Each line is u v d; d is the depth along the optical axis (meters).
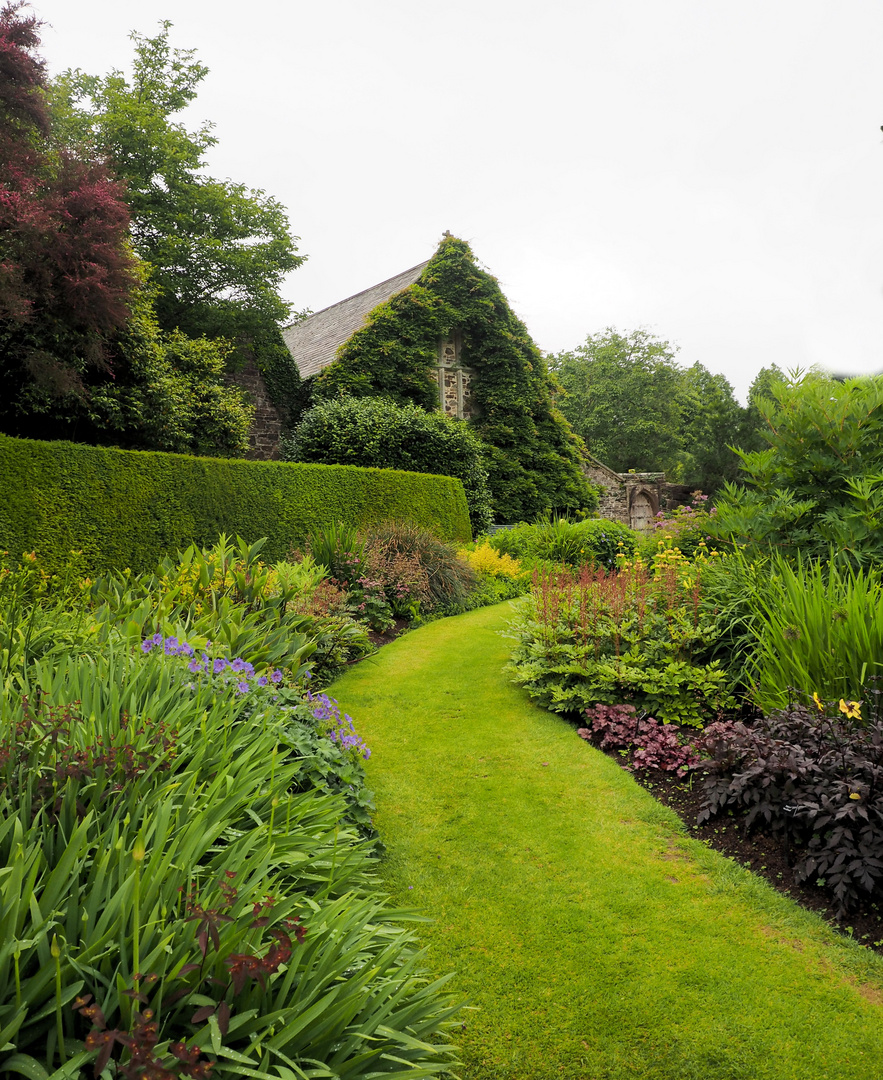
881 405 5.71
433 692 5.95
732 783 3.43
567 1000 2.42
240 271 17.02
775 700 3.99
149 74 16.86
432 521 13.56
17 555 7.21
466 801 3.98
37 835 1.96
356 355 19.39
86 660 3.58
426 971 2.15
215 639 4.76
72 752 2.30
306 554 9.09
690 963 2.60
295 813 2.70
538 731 5.04
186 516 9.07
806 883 3.09
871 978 2.51
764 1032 2.26
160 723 2.72
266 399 18.72
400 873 3.24
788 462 6.04
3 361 10.47
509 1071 2.12
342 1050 1.65
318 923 1.93
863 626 3.67
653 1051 2.19
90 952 1.54
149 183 16.28
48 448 7.60
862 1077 2.08
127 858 1.81
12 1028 1.33
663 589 5.94
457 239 21.12
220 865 2.08
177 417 12.81
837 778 3.12
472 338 21.64
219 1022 1.45
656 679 4.92
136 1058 1.29
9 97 10.15
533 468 21.81
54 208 9.47
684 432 42.62
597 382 40.88
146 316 12.77
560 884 3.15
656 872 3.25
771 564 5.47
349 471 11.76
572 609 6.19
